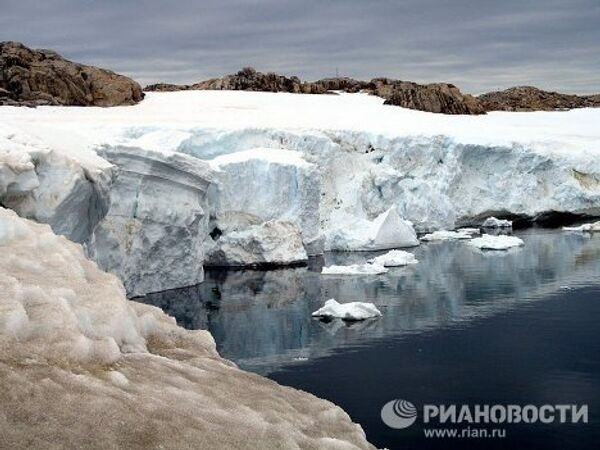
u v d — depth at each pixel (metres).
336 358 18.55
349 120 50.38
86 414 5.50
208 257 31.83
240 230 33.47
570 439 13.45
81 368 6.21
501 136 49.56
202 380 7.25
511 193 46.66
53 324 6.41
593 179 48.56
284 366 17.92
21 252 7.80
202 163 26.69
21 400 5.37
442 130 48.44
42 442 5.03
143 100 55.19
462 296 25.45
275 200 34.50
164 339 8.34
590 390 15.91
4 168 13.45
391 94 66.12
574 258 32.59
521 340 19.83
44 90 48.72
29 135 17.03
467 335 20.48
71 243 8.67
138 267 25.03
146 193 24.83
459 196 46.06
